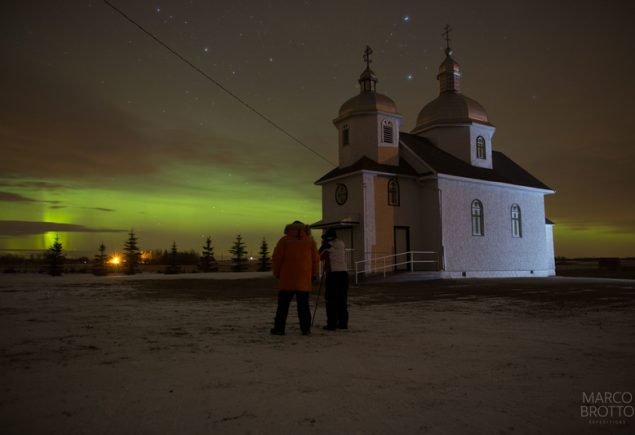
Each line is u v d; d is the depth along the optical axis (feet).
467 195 84.23
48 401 11.10
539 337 20.34
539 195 98.43
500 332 21.77
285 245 21.68
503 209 90.17
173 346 18.07
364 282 67.82
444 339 19.84
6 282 67.62
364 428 9.47
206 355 16.34
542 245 96.89
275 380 12.94
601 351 17.24
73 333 21.27
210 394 11.61
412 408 10.68
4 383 12.66
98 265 230.07
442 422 9.84
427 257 80.94
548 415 10.34
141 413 10.27
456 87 98.53
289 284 21.33
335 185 82.33
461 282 65.16
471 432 9.33
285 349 17.53
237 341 19.31
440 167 81.92
